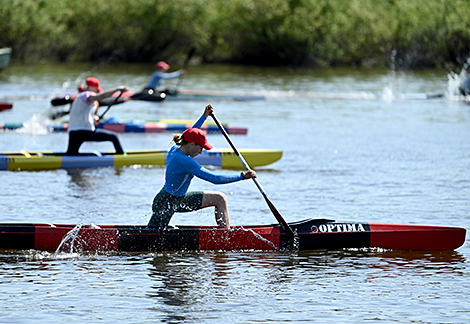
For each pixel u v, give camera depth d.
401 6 148.88
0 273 23.83
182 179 25.89
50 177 41.16
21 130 59.97
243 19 153.38
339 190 37.94
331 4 149.50
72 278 23.45
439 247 27.33
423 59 150.50
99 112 76.38
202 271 24.38
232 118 71.88
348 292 22.50
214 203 26.81
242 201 35.47
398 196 36.41
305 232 27.25
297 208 33.81
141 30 154.50
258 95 92.06
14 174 41.91
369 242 27.34
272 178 41.59
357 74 133.25
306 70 144.38
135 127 61.66
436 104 86.50
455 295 22.27
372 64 155.75
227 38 157.00
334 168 44.56
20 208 32.97
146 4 152.00
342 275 24.17
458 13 145.50
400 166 45.09
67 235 26.25
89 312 20.56
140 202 34.81
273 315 20.52
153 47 157.12
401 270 24.77
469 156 48.97
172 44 158.88
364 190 37.91
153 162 45.75
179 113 76.38
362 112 77.75
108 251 26.38
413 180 40.53
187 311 20.75
